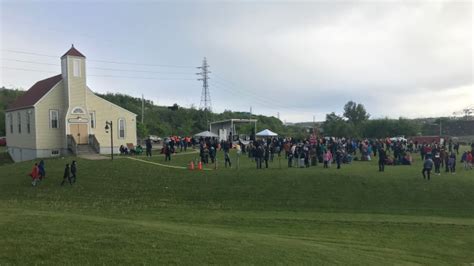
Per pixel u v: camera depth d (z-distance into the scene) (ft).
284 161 127.24
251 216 74.54
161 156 142.51
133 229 42.14
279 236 56.90
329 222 69.97
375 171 103.81
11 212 50.67
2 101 332.60
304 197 86.38
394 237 61.52
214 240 41.47
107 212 77.10
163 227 47.21
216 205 83.97
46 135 159.02
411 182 92.53
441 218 74.90
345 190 89.10
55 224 42.14
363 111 430.61
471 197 85.25
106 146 172.14
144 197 90.27
